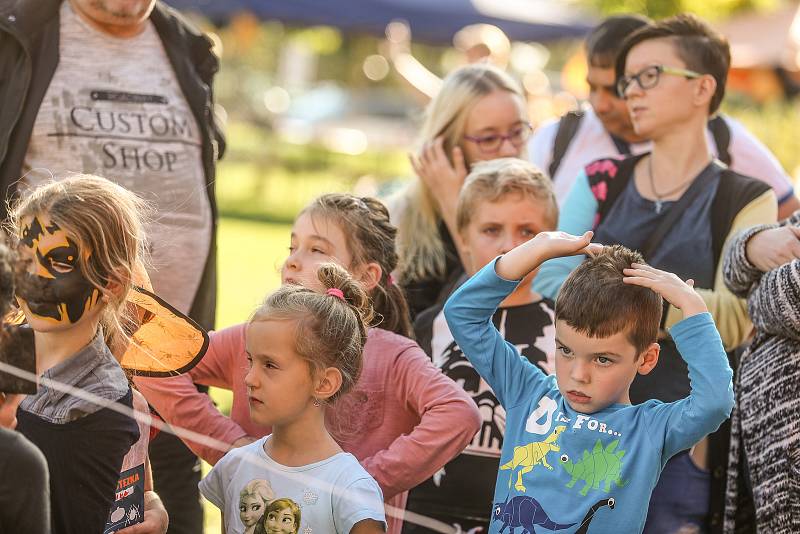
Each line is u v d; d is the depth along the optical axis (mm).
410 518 3520
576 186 4625
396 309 3859
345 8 18578
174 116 4742
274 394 3072
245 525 3107
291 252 3807
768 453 3693
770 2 20672
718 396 3068
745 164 5477
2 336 2848
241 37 19906
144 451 3291
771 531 3686
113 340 3215
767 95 18469
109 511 2914
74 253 2896
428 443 3389
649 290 3193
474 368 3719
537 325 4020
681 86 4363
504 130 4887
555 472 3207
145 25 4742
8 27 4340
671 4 20734
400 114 32875
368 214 3803
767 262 3779
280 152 24172
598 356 3158
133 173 4586
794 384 3648
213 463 3670
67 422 2822
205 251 4836
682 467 4059
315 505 3047
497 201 4004
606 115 5461
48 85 4434
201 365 3742
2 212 4340
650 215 4375
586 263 3244
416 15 18938
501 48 8617
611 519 3125
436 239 4758
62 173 4453
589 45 5398
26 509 2531
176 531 4594
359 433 3553
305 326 3078
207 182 4910
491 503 3844
